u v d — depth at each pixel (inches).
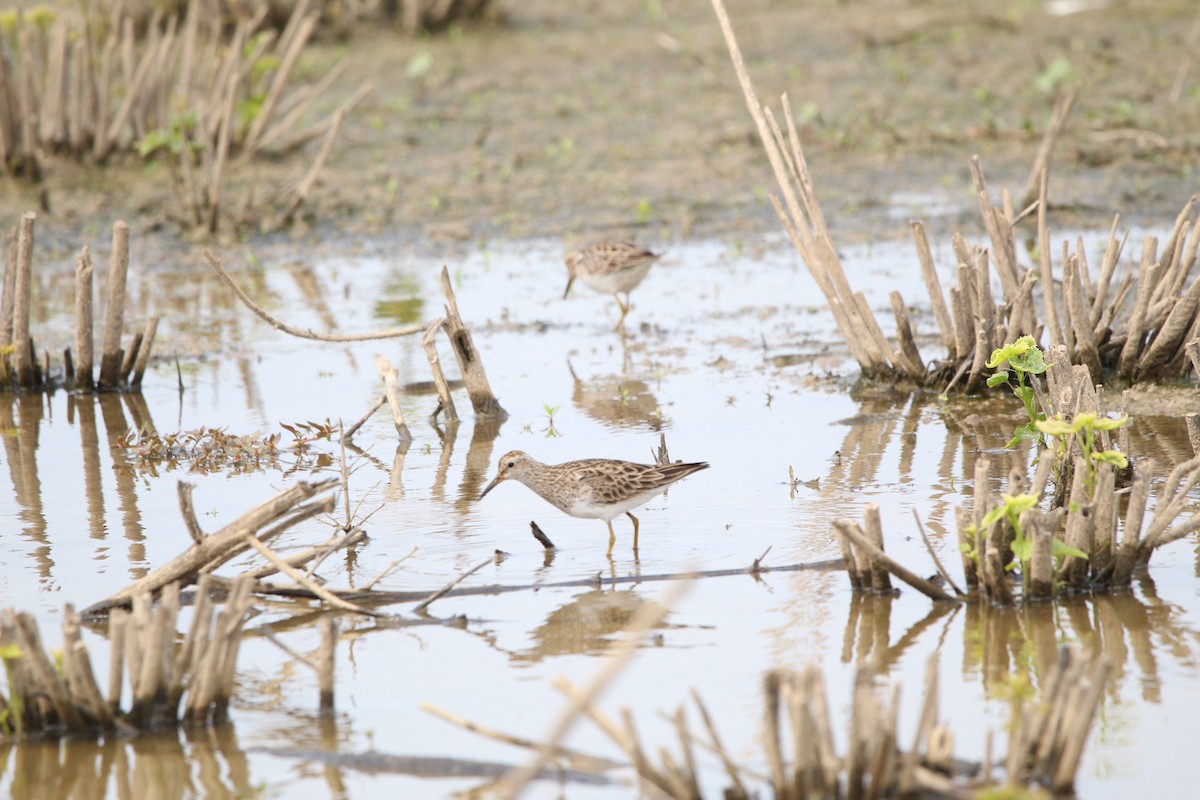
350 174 967.6
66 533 430.3
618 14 1393.9
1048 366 404.2
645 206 869.8
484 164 984.9
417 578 390.0
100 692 301.4
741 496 446.9
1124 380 534.6
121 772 290.4
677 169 960.9
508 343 664.4
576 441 515.8
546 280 774.5
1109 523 358.0
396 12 1318.9
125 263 584.7
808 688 259.1
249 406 575.2
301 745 299.0
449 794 278.2
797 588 373.7
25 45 894.4
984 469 351.3
